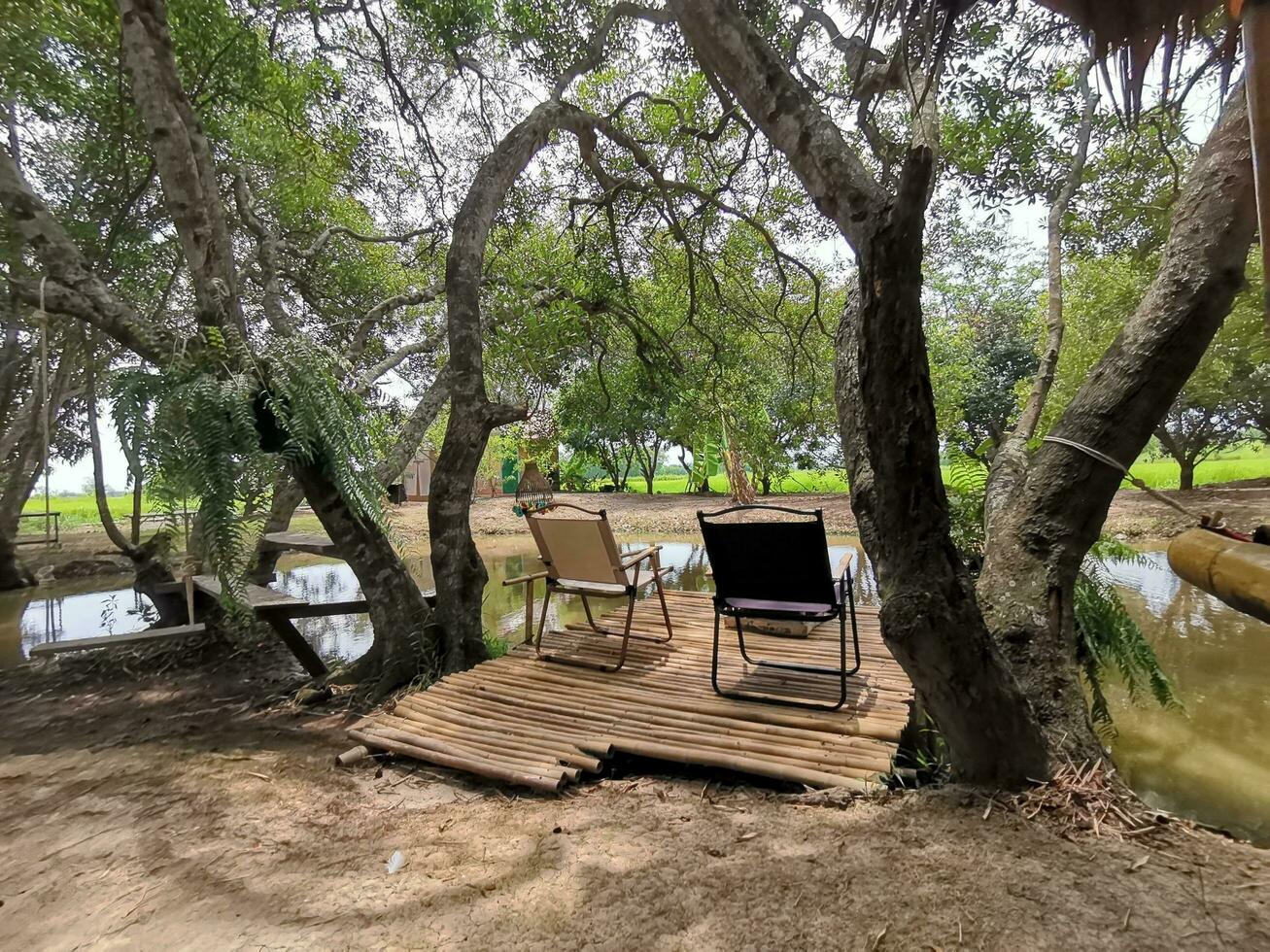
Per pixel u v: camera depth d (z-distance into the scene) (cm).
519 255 683
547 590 416
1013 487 318
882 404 207
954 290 1684
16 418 852
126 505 1656
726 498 1778
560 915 177
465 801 253
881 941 159
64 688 432
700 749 276
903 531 218
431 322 848
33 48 400
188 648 500
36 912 185
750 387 886
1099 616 363
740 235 724
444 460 420
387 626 401
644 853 207
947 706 229
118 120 493
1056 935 158
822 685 347
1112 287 827
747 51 218
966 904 171
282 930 173
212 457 322
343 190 758
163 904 186
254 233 621
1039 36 332
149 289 670
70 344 613
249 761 294
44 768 292
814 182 211
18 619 722
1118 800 220
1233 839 205
